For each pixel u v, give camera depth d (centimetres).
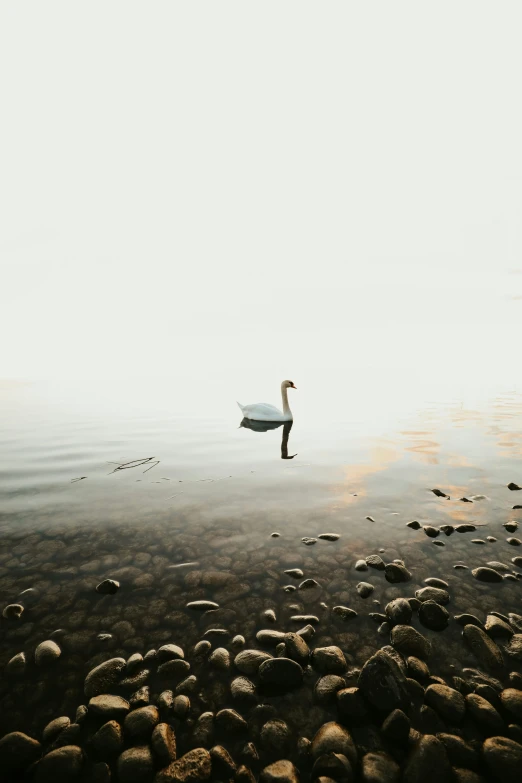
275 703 323
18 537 601
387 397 1914
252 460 978
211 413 1633
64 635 400
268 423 1430
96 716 308
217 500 737
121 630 408
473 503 701
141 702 323
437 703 313
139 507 709
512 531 602
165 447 1105
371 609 439
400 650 375
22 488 800
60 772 266
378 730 301
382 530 611
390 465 915
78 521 654
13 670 355
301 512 680
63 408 1739
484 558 532
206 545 577
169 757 276
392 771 268
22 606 443
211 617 427
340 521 644
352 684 339
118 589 475
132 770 267
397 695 310
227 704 323
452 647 379
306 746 289
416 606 436
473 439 1131
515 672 347
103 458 1002
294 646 371
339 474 864
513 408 1595
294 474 871
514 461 929
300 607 442
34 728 304
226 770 268
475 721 304
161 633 404
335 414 1547
